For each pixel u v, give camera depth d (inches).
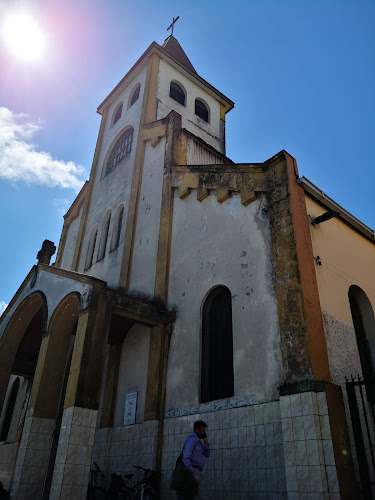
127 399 436.8
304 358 297.7
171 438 371.2
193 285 427.2
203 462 258.2
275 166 393.4
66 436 319.3
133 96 765.3
